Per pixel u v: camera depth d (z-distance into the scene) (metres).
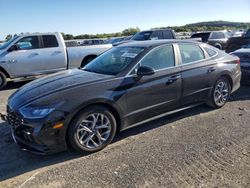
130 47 4.80
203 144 3.97
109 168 3.40
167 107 4.63
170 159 3.56
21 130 3.57
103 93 3.80
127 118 4.12
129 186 3.02
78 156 3.75
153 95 4.36
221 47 17.38
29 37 9.14
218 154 3.66
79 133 3.67
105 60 4.81
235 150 3.75
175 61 4.73
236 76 5.80
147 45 4.63
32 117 3.44
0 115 4.43
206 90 5.21
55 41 9.55
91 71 4.60
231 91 5.80
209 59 5.29
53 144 3.50
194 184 3.01
